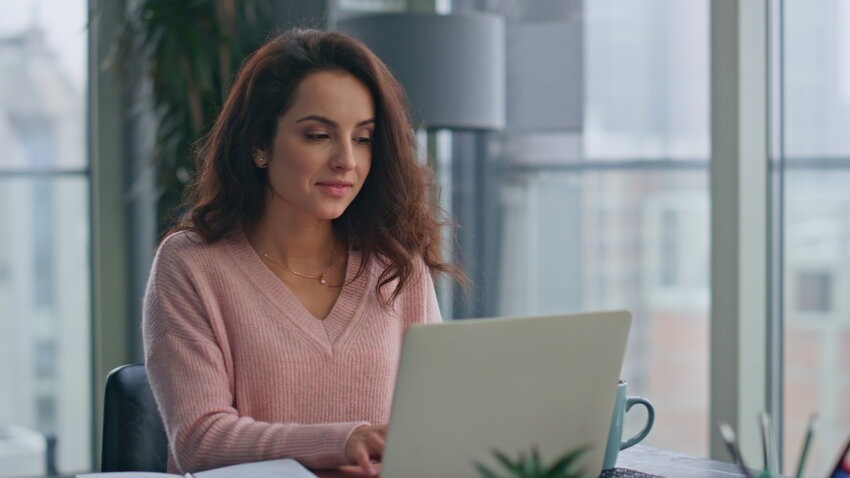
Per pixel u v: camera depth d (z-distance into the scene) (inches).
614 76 160.9
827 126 136.6
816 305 139.1
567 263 168.1
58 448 197.6
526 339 60.7
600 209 163.5
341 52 77.5
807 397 140.6
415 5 193.9
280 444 67.7
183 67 175.3
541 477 45.4
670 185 154.5
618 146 160.9
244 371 76.4
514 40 176.1
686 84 151.6
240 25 187.6
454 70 150.9
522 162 174.4
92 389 200.1
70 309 197.9
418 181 83.5
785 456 143.9
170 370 74.1
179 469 72.4
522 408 61.9
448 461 60.7
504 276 176.7
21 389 194.9
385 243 82.2
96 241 199.5
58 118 195.3
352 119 76.2
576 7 166.1
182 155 178.2
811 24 138.3
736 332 146.9
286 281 80.4
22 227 193.6
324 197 76.1
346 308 80.3
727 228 147.3
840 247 135.5
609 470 68.6
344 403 78.0
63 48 194.7
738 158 145.3
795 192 141.6
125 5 194.5
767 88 144.7
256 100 77.5
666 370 157.2
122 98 199.5
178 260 77.9
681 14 151.9
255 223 81.2
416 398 58.5
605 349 63.7
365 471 66.2
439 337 57.8
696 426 153.5
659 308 157.2
